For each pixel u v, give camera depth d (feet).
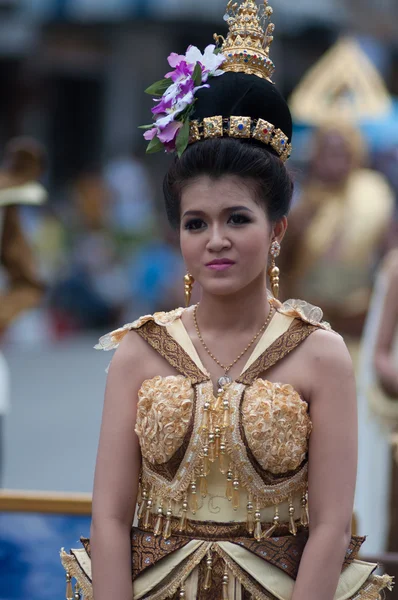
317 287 50.16
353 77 55.67
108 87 140.97
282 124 20.54
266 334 20.24
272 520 19.65
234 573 19.21
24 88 145.89
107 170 124.98
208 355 20.25
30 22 124.67
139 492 20.29
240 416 19.38
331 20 106.63
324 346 19.88
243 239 19.65
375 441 37.76
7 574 30.63
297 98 56.08
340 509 19.34
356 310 49.65
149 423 19.52
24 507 30.53
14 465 57.00
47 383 85.25
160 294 107.14
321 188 51.03
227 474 19.44
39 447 62.03
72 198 123.03
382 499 37.76
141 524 20.07
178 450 19.51
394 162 73.31
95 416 72.33
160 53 127.44
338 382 19.70
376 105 55.52
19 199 44.60
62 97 151.94
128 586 19.44
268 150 20.16
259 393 19.38
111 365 20.45
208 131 19.93
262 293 20.49
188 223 19.95
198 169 19.76
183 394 19.48
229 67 20.62
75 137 156.04
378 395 36.73
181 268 106.42
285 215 20.71
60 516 30.48
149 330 20.53
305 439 19.56
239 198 19.63
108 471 19.95
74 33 129.18
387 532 37.68
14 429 67.10
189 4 112.68
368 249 50.14
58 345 106.83
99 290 111.34
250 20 20.89
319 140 51.42
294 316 20.39
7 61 139.95
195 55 20.39
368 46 90.84
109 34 129.08
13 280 45.73
